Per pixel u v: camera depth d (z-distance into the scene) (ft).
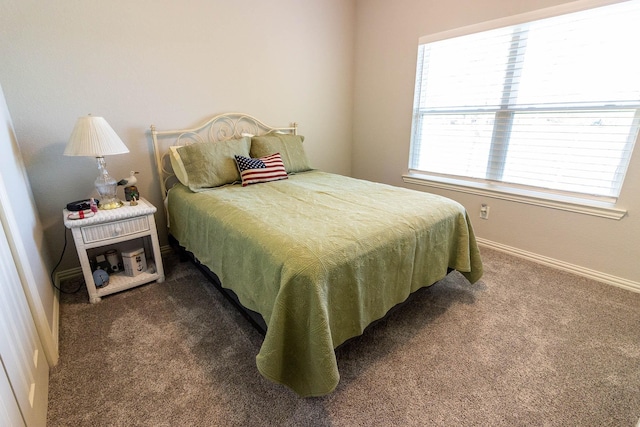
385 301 5.02
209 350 5.17
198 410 4.10
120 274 7.32
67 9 6.46
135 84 7.56
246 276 4.79
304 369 4.04
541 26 7.21
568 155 7.41
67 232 7.36
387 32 10.46
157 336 5.50
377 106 11.44
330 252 4.14
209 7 8.21
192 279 7.49
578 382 4.51
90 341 5.35
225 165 8.03
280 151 9.32
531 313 6.10
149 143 8.09
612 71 6.47
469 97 8.92
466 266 6.40
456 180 9.71
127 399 4.25
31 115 6.48
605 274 7.18
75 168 7.20
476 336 5.48
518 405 4.17
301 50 10.31
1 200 3.88
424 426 3.89
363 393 4.35
